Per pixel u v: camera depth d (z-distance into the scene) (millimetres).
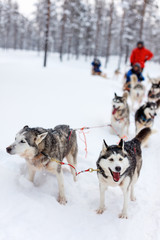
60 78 12141
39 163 2695
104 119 6637
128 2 28094
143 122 5695
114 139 5359
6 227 2137
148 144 5465
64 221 2475
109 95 9734
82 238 2303
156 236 2543
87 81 12602
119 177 2566
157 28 39281
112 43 46250
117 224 2641
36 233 2176
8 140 4188
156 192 3455
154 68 27516
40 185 3143
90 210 2893
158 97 8938
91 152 4453
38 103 6848
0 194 2490
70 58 34500
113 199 3189
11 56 30672
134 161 2904
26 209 2408
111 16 28172
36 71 13859
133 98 8656
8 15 41312
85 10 33875
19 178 2885
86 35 33969
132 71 10688
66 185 3303
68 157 3396
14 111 5793
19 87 8484
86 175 3678
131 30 29047
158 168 4223
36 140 2576
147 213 2941
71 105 7215
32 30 48906
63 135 3094
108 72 23594
